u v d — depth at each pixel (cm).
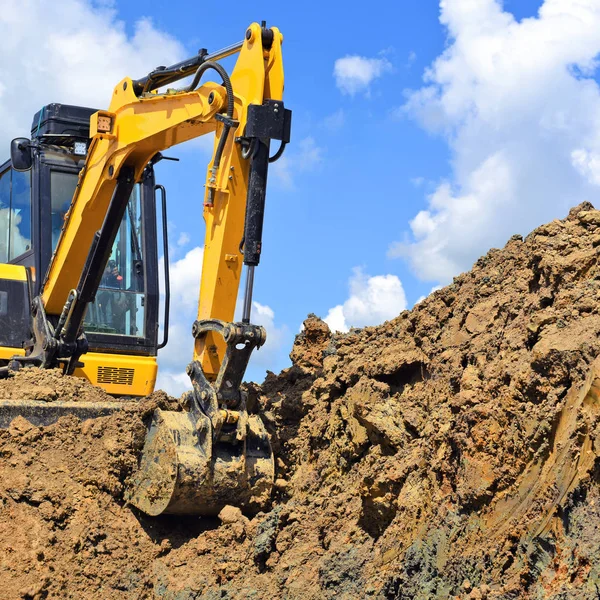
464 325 699
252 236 701
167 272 1007
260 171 704
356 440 718
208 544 686
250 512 727
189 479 692
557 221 645
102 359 984
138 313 1018
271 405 849
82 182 895
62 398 831
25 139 985
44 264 969
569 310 564
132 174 851
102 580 682
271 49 714
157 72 813
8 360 956
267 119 699
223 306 736
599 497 475
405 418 671
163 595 661
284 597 617
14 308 960
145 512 718
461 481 563
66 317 882
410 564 564
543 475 513
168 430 708
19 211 1026
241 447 721
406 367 732
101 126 848
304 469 768
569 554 473
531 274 657
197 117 755
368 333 850
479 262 756
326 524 666
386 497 622
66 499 722
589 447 483
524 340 587
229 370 702
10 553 676
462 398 587
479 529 541
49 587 663
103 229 849
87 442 760
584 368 512
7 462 745
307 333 933
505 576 515
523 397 547
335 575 608
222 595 641
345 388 795
